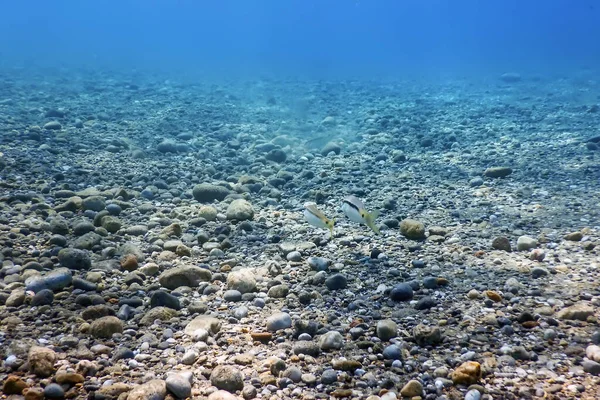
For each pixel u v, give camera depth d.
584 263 1.66
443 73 11.00
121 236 1.93
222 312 1.42
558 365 1.11
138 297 1.47
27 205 2.12
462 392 1.03
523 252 1.80
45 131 3.52
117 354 1.15
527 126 4.25
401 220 2.21
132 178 2.71
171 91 6.44
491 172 2.79
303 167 3.19
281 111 5.25
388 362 1.13
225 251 1.89
